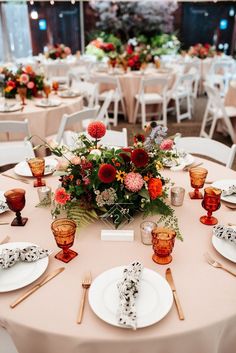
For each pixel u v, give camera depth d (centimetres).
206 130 523
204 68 800
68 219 119
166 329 89
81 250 120
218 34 973
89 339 87
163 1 787
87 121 407
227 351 101
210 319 92
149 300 97
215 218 139
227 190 159
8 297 100
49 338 89
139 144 136
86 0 855
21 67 396
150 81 500
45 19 909
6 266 108
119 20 800
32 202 153
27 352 95
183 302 97
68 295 100
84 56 853
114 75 562
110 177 121
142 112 522
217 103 423
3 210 143
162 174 180
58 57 699
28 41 903
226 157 208
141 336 87
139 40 764
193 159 194
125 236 125
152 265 112
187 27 955
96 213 136
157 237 112
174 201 148
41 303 97
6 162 211
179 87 599
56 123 349
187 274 108
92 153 130
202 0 823
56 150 139
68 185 134
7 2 829
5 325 95
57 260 115
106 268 111
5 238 126
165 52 827
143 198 133
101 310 93
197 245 123
